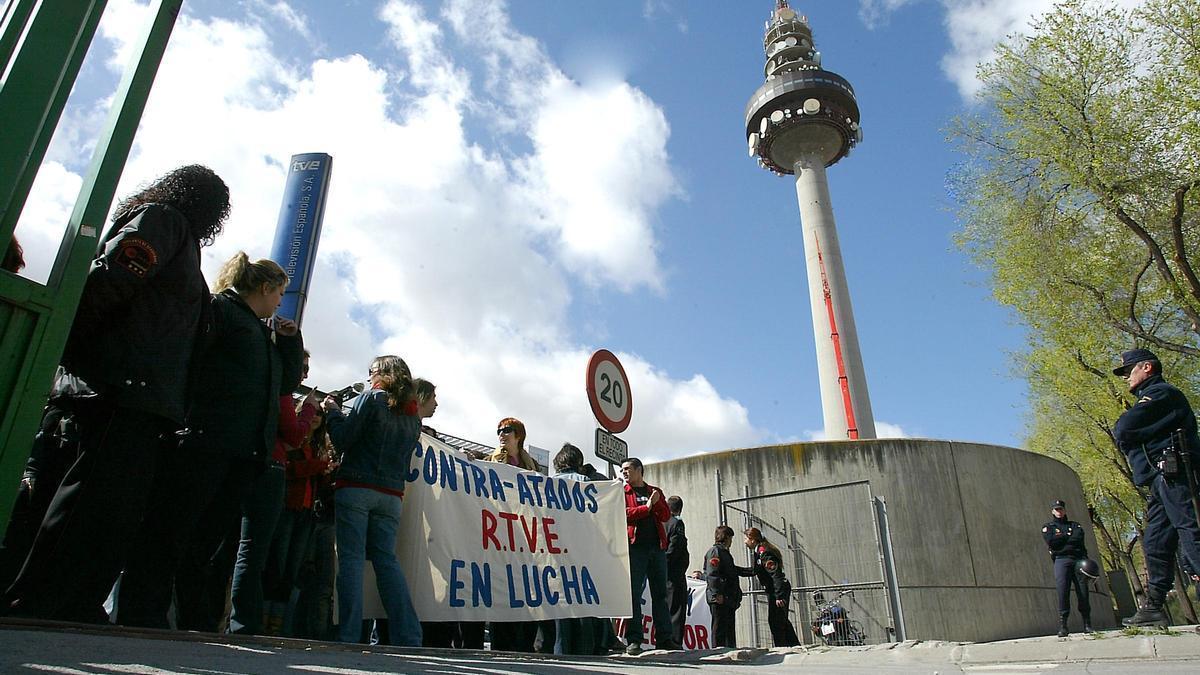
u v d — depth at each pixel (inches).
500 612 209.8
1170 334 747.4
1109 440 968.9
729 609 343.3
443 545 202.8
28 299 80.8
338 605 161.6
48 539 106.6
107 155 92.0
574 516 243.9
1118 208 577.0
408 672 81.0
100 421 112.0
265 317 161.9
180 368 120.0
